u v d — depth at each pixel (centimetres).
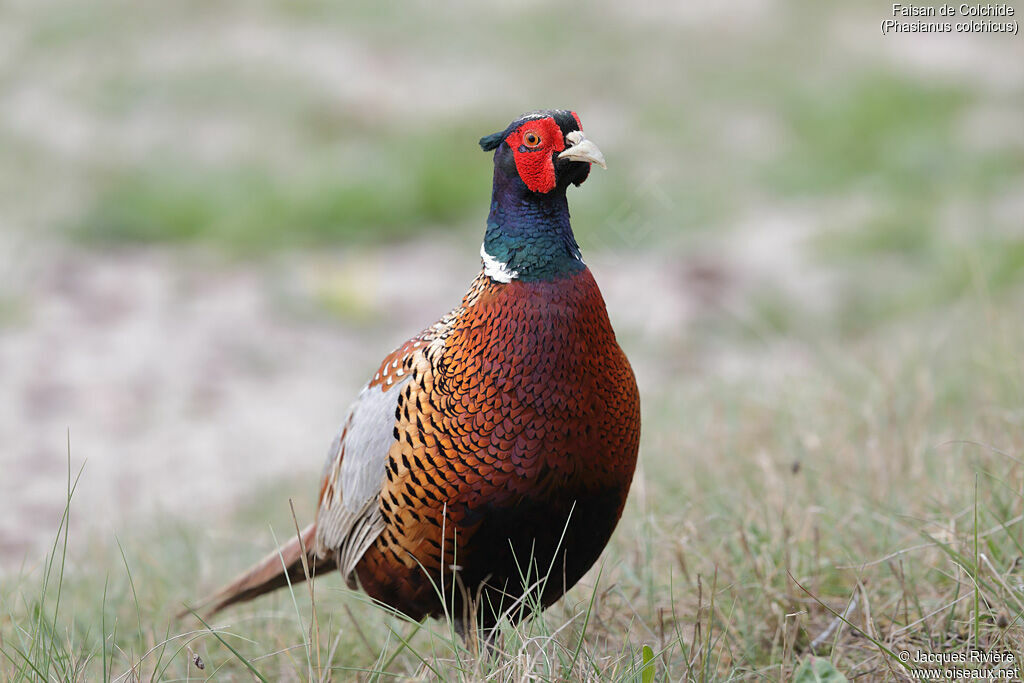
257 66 3797
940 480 1116
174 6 4197
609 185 2891
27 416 2077
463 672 869
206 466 1884
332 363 2347
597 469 875
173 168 3197
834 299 2408
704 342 2298
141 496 1759
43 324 2470
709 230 2845
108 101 3572
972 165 3058
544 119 855
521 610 886
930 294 2267
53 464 1892
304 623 1120
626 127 3534
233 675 1038
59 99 3584
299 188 3050
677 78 3831
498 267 864
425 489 874
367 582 973
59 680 902
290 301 2600
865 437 1260
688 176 3166
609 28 4181
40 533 1619
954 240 2462
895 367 1523
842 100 3566
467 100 3625
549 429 848
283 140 3375
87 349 2369
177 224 2945
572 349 848
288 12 4209
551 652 888
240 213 2969
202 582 1315
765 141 3428
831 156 3275
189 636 1091
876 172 3162
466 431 855
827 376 1586
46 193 3067
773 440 1322
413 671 991
